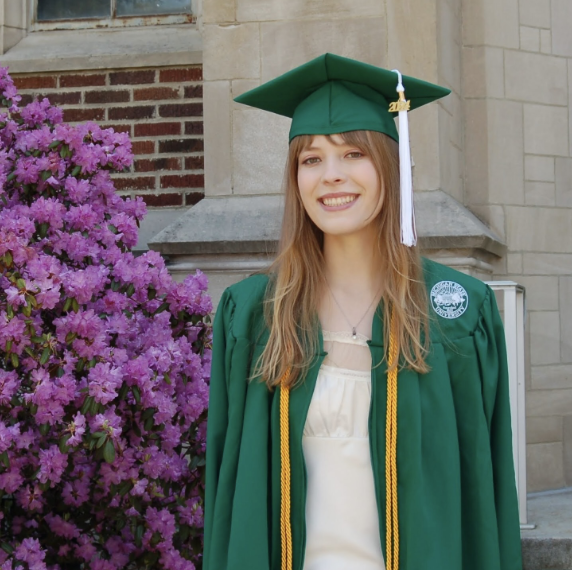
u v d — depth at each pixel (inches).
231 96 147.1
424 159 142.2
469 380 70.0
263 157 145.9
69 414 94.7
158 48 161.3
